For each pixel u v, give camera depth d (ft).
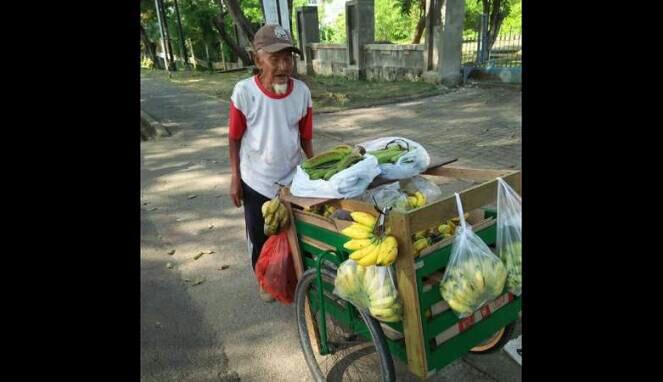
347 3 46.88
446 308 6.38
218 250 13.48
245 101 8.71
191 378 8.68
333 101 34.58
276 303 10.78
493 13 48.03
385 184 7.62
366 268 6.12
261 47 8.33
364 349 8.84
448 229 7.34
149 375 8.75
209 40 83.56
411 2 51.60
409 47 41.50
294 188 7.74
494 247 6.86
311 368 8.30
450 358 6.46
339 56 51.06
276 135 8.89
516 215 6.41
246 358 9.13
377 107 32.63
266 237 9.90
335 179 6.95
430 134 24.21
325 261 7.27
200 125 31.83
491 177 7.50
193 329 10.03
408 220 5.67
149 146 26.81
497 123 25.18
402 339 6.63
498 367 8.22
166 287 11.68
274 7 23.36
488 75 37.27
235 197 9.64
